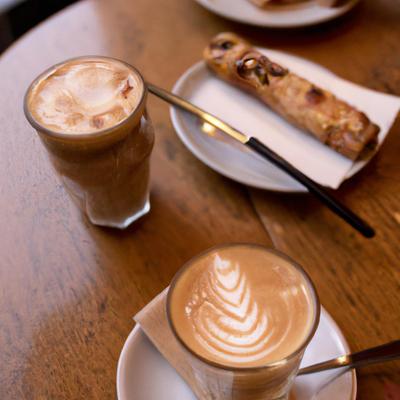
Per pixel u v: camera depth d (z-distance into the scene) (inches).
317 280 21.9
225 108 26.8
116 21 30.9
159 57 29.2
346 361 18.8
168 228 23.1
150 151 22.0
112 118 20.5
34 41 29.8
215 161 24.5
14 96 26.8
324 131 24.8
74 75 21.5
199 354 17.5
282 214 23.5
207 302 18.3
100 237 22.9
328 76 27.5
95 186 21.3
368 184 24.4
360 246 22.6
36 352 20.4
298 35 30.5
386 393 19.5
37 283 21.8
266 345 17.7
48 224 23.0
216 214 23.6
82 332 20.8
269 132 26.0
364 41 30.0
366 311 21.1
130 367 19.2
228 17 30.2
